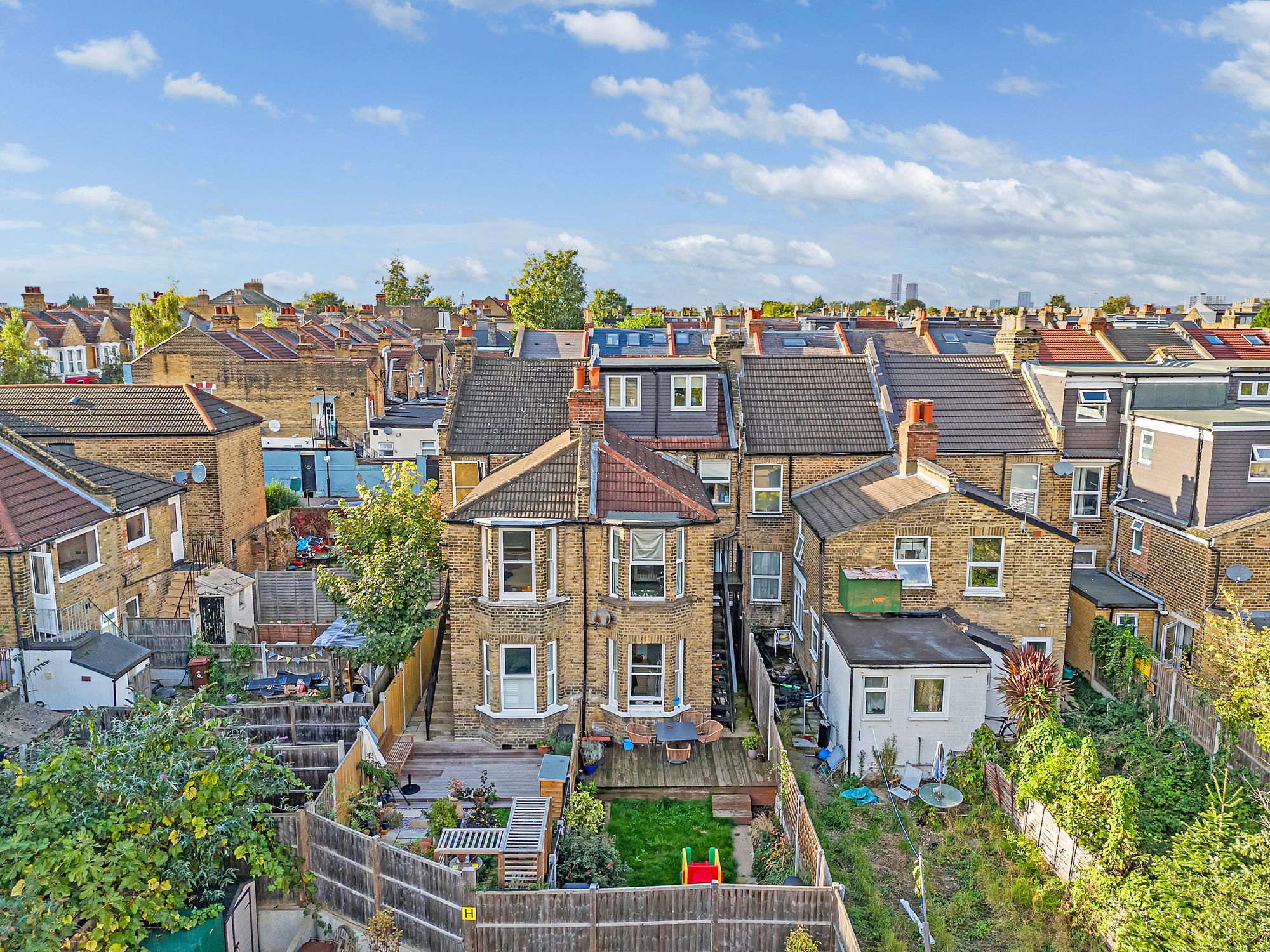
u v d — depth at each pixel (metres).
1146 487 30.39
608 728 23.44
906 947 15.62
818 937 14.80
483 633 22.78
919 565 25.41
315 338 77.00
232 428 35.16
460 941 14.63
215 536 34.12
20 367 59.44
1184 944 13.11
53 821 13.85
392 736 22.50
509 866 15.97
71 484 25.58
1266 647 20.88
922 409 27.55
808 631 27.19
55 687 22.34
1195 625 26.95
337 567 33.56
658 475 24.73
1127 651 26.27
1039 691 21.59
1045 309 85.56
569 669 23.38
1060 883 16.77
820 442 30.02
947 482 24.88
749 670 26.11
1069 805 16.92
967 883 17.53
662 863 18.36
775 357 33.59
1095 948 15.46
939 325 66.06
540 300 96.38
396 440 52.28
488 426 29.88
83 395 35.38
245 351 57.75
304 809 16.38
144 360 55.31
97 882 13.50
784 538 29.84
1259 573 26.34
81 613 24.50
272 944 16.19
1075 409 31.75
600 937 14.67
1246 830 17.09
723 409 31.00
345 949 15.55
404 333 101.88
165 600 30.70
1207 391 31.80
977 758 21.03
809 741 23.44
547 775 18.97
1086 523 32.06
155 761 15.12
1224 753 21.41
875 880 17.59
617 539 22.67
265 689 25.23
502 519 22.38
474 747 22.88
